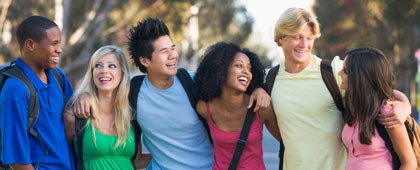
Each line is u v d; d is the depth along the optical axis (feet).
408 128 16.69
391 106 16.34
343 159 18.17
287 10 18.17
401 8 78.59
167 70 18.15
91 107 17.57
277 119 18.39
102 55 17.81
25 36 16.66
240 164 17.81
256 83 18.22
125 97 17.92
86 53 87.25
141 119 18.47
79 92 17.83
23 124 16.10
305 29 17.94
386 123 16.25
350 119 16.89
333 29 134.82
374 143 16.49
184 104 18.34
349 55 16.90
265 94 17.88
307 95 17.97
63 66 85.40
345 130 17.22
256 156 17.92
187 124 18.40
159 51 18.08
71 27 86.22
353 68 16.62
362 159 16.75
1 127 16.19
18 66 16.70
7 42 92.53
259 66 18.16
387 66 16.57
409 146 16.39
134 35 18.47
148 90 18.48
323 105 17.88
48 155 16.63
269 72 18.69
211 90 17.76
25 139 16.14
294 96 18.08
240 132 17.80
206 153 18.75
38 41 16.60
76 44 87.35
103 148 17.54
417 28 86.58
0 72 16.52
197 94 18.28
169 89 18.34
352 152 17.03
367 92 16.42
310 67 18.21
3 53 90.58
